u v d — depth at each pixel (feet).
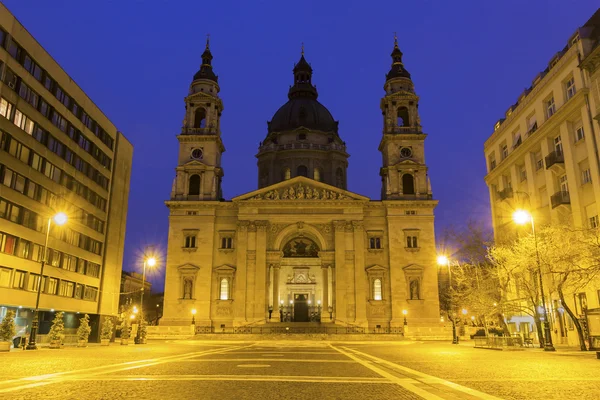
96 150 199.62
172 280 240.73
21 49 150.00
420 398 36.32
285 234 248.52
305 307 269.44
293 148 310.24
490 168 209.15
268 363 68.95
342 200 247.29
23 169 149.79
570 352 101.04
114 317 208.54
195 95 270.05
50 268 163.73
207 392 38.55
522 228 170.91
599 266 103.30
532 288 138.92
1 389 39.11
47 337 139.23
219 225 250.37
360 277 238.48
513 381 46.93
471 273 164.14
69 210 177.06
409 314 234.58
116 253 213.87
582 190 139.64
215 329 232.73
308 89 346.33
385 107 276.62
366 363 70.18
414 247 243.60
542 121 160.35
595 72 130.82
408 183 259.80
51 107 166.40
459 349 116.47
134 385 42.22
